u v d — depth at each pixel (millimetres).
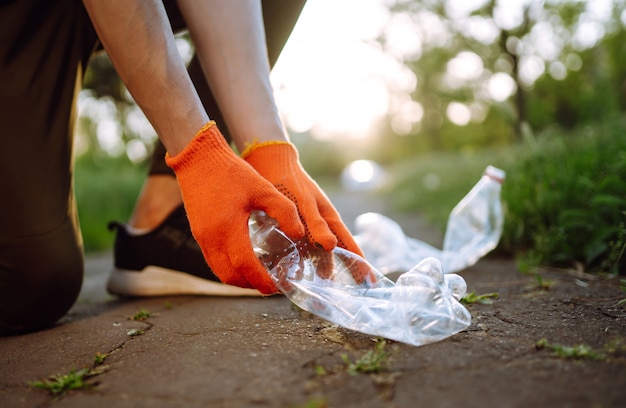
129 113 6344
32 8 1240
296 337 1075
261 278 1041
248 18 1296
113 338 1193
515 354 904
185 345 1075
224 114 1312
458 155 9883
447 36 8805
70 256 1325
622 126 3213
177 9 1492
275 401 768
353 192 12258
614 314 1153
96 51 1534
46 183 1263
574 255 1828
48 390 892
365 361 880
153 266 1727
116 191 4430
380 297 1072
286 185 1169
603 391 744
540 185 2219
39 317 1316
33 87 1241
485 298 1383
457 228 1965
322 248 1138
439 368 856
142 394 830
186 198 1078
